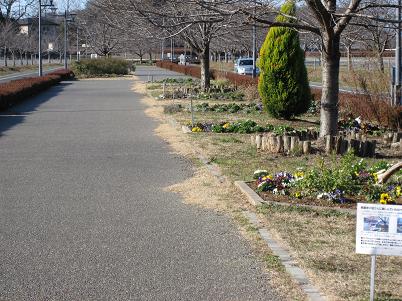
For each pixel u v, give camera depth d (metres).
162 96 26.61
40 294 4.79
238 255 5.69
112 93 31.12
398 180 8.43
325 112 11.17
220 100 25.09
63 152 11.99
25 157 11.39
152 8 9.52
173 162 10.77
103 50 56.19
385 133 13.89
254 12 9.53
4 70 58.03
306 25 10.81
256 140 11.95
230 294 4.75
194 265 5.43
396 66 15.54
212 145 12.52
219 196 8.09
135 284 4.98
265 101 17.33
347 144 10.98
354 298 4.59
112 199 8.03
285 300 4.62
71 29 78.25
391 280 4.99
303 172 8.61
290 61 16.91
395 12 14.37
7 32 63.41
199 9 9.64
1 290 4.87
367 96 16.14
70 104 24.12
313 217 6.91
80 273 5.25
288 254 5.65
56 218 7.06
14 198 8.09
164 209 7.48
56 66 73.88
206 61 28.31
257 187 8.18
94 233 6.45
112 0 12.66
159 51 94.94
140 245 6.02
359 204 4.18
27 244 6.06
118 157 11.38
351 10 9.65
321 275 5.09
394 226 4.12
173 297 4.71
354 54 26.67
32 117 18.97
